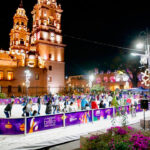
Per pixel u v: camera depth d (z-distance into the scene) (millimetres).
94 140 5570
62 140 8852
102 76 78562
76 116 11875
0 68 48625
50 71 59344
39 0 64438
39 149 7770
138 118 14633
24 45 70562
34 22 66438
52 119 10641
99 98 32531
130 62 46375
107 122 12969
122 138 5531
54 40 62719
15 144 8297
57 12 66062
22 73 51312
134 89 34188
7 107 13516
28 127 9648
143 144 4773
